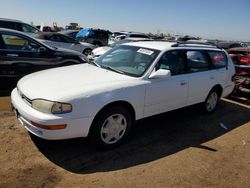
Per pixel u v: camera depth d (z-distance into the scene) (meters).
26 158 3.62
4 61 6.49
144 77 4.36
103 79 4.15
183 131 5.02
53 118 3.41
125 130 4.17
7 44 6.54
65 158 3.71
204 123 5.54
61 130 3.48
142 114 4.40
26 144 3.98
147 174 3.50
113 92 3.87
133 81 4.22
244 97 8.00
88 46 14.76
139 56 4.79
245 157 4.21
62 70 4.70
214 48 6.10
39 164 3.51
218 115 6.13
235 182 3.52
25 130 4.42
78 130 3.61
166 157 3.98
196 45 5.69
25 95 3.81
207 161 3.98
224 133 5.11
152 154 4.04
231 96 7.90
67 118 3.47
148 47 4.93
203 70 5.61
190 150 4.28
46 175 3.30
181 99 5.08
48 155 3.75
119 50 5.23
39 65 6.99
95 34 20.50
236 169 3.83
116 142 4.09
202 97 5.67
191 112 6.18
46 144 4.03
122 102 4.05
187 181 3.43
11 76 6.66
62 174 3.35
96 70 4.64
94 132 3.81
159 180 3.40
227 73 6.25
